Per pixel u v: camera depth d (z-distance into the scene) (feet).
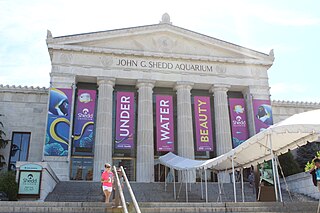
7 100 114.21
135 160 110.32
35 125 112.88
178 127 109.91
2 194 58.85
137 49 113.50
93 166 101.40
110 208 41.29
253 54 120.26
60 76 105.91
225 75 117.08
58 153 97.91
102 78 108.47
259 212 44.06
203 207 44.88
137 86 112.06
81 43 110.93
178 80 113.09
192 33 117.19
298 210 45.39
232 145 112.68
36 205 44.09
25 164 64.08
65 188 78.59
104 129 103.09
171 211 43.16
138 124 107.45
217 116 113.19
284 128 47.44
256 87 117.50
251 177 88.63
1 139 105.70
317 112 48.62
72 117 104.17
